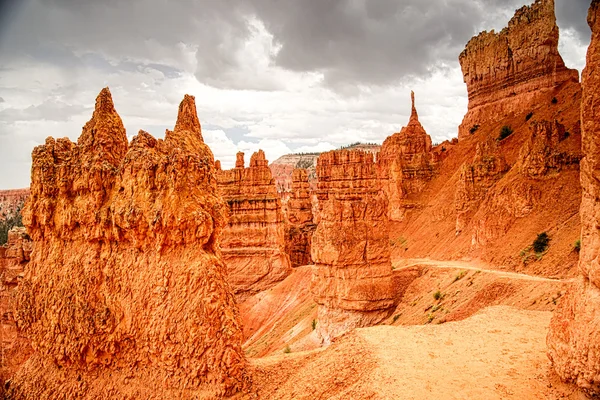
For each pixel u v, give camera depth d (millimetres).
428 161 113562
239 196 97125
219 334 26609
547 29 98625
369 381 23203
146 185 28656
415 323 45688
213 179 31078
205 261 27344
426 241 89812
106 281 29141
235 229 95812
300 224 120625
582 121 20109
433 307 47500
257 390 26844
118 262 29047
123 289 28641
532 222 59438
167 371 27000
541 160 63344
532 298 37344
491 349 26156
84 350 28875
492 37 112812
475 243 66625
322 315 53438
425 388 22016
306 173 125875
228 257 95250
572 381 19891
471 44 119438
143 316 27828
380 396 21625
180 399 26453
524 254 54406
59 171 31625
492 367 23828
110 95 33188
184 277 27125
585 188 20109
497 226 63812
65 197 31234
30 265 32219
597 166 19281
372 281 52031
